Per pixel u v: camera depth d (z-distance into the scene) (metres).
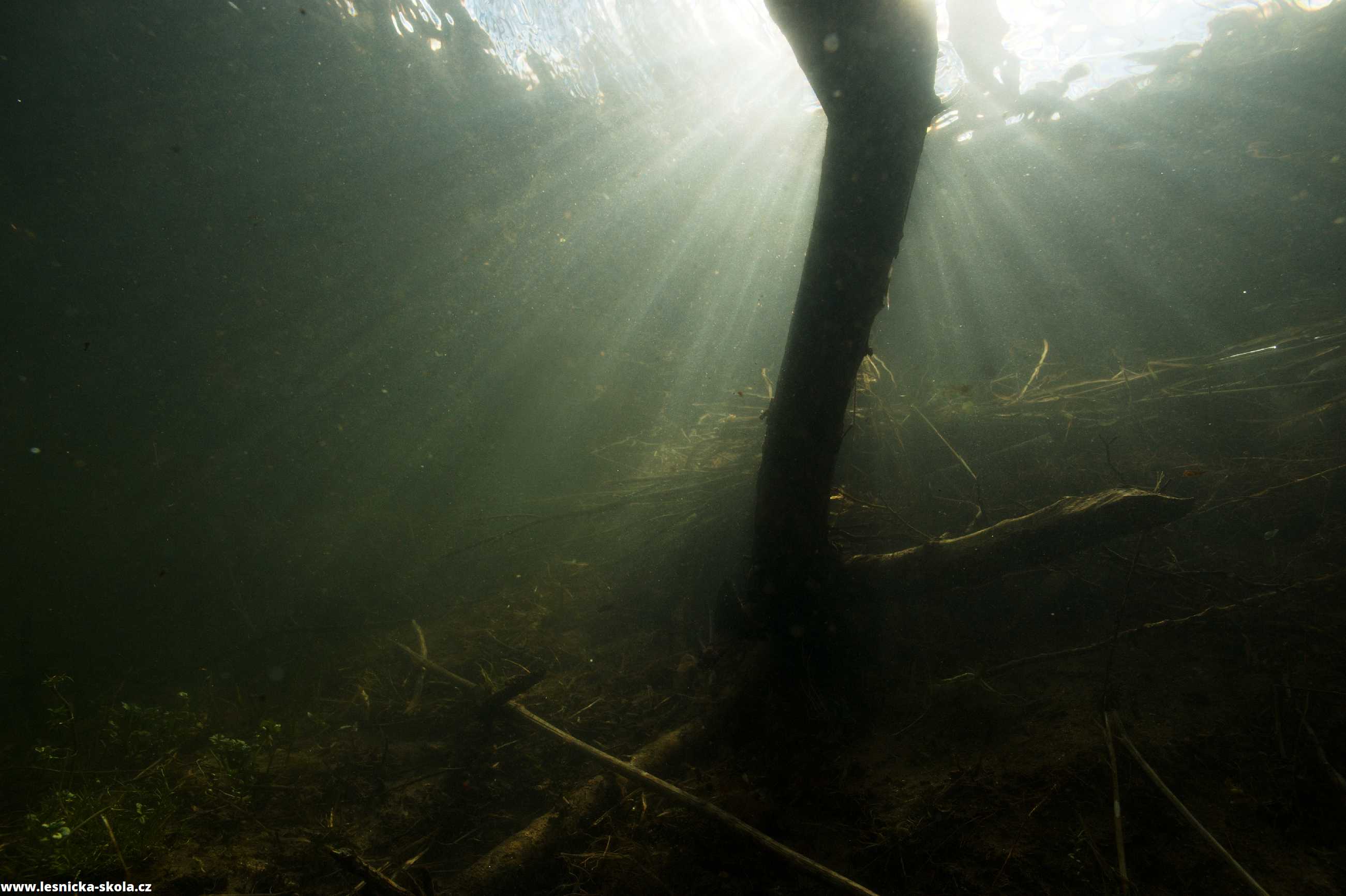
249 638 4.73
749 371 7.77
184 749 3.58
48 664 4.30
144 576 5.07
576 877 2.57
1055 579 3.70
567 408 7.40
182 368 5.23
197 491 5.39
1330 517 3.69
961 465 4.42
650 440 6.57
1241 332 5.30
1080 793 2.51
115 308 4.91
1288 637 3.04
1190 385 4.67
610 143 8.53
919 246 6.69
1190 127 6.48
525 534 5.74
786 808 2.75
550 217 7.74
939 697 3.19
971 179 7.00
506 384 7.15
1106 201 6.57
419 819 3.01
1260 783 2.42
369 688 4.09
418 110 6.26
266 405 5.65
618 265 8.66
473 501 6.36
